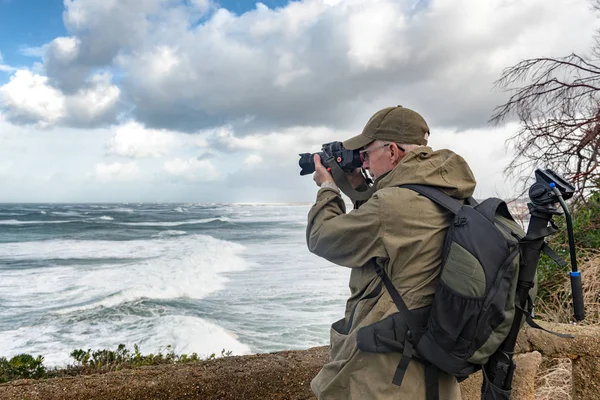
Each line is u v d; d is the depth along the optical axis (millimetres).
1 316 11242
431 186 1409
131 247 27312
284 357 2066
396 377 1290
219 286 14344
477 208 1384
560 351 2029
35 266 20062
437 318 1274
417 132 1527
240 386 1878
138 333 9836
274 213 87938
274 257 21328
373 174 1588
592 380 1983
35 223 51188
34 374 3051
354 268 1536
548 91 4941
